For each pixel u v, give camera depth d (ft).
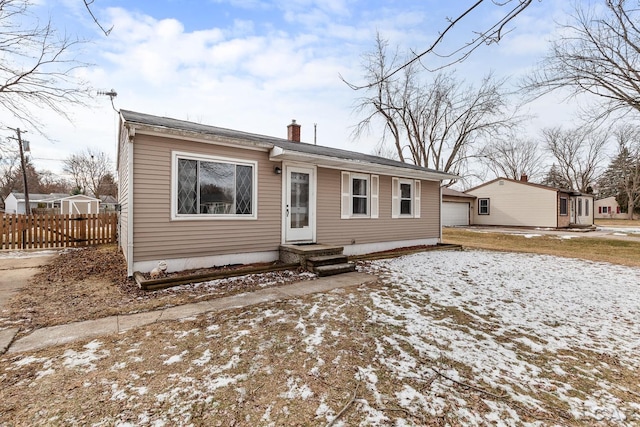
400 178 33.30
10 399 7.05
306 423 6.50
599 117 30.99
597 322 12.91
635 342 10.99
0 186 119.24
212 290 16.43
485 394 7.69
